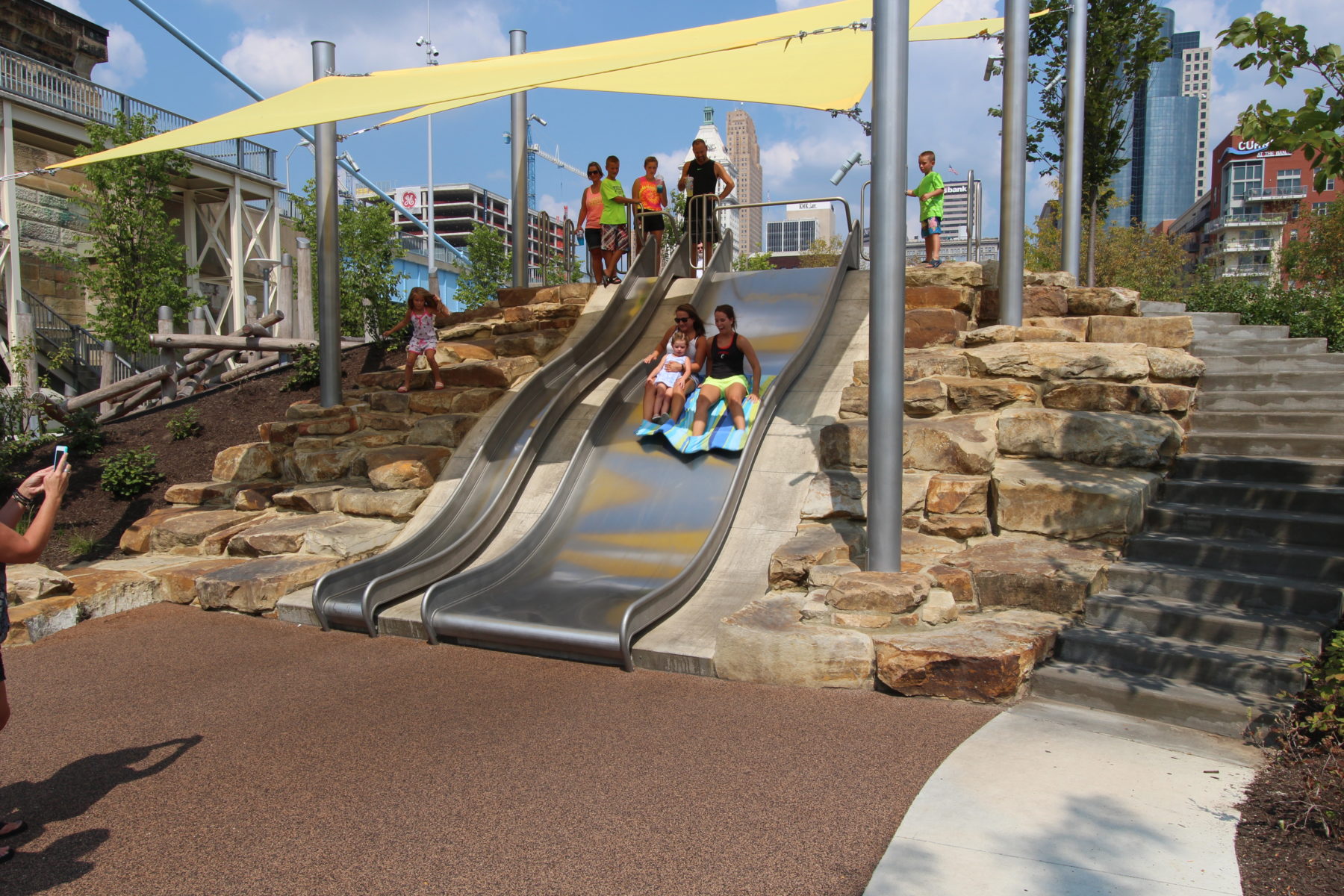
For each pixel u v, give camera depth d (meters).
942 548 7.36
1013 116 9.90
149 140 9.48
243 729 5.27
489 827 3.99
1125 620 6.00
